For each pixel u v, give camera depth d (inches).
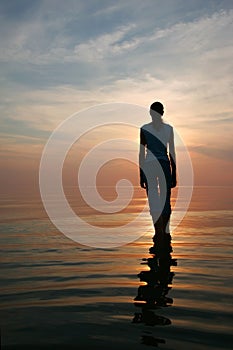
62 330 73.9
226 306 89.4
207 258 152.6
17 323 78.2
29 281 117.6
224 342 67.6
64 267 138.5
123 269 134.0
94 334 71.6
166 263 143.9
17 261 150.6
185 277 120.6
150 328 74.7
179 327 75.2
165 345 66.2
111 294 101.3
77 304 92.0
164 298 96.7
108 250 175.5
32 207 570.3
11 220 331.6
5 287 110.2
